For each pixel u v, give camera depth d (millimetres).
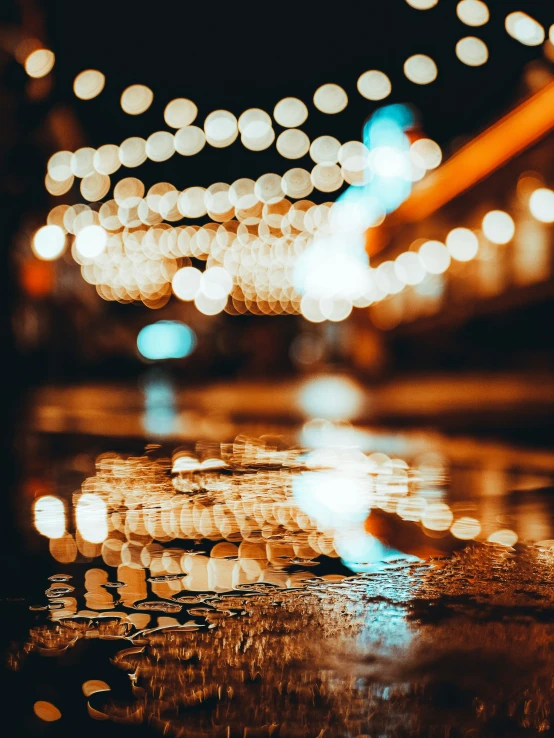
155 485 3775
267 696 1179
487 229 10930
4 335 14484
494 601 1724
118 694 1198
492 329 15117
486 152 10570
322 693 1187
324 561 2170
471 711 1110
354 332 18703
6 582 1971
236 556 2250
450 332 16781
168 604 1739
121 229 21266
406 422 7836
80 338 22547
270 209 17141
